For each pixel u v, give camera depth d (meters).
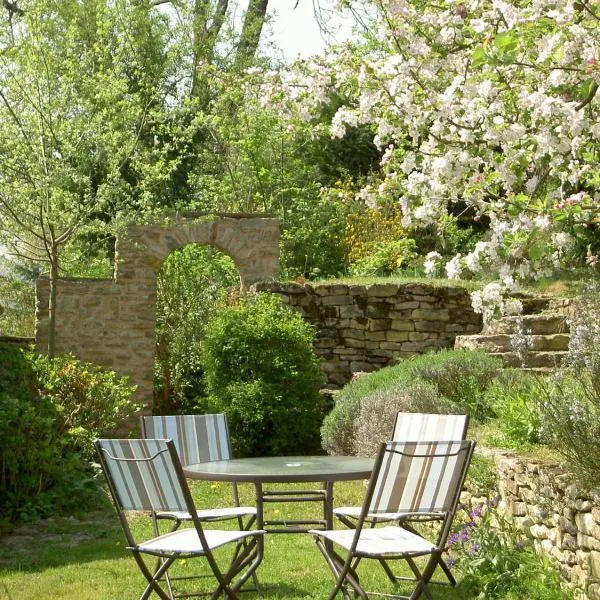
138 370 13.92
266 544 6.90
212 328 12.20
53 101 11.93
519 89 4.98
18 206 12.05
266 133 17.98
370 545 4.55
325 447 9.91
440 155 5.46
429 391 8.43
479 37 5.05
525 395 6.91
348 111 5.93
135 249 13.98
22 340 12.10
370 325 13.40
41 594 5.66
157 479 4.54
